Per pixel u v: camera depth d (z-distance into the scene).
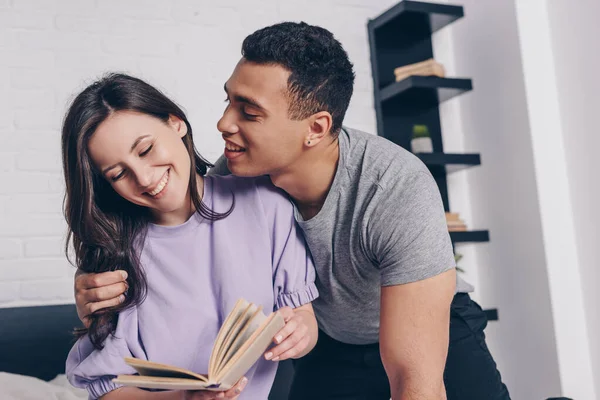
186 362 1.22
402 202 1.25
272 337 1.02
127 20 2.75
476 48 3.14
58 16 2.66
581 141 2.73
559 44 2.83
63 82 2.64
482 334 1.69
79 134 1.12
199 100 2.82
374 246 1.29
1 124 2.56
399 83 3.00
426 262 1.22
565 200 2.81
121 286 1.19
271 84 1.15
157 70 2.77
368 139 1.34
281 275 1.29
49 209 2.58
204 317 1.23
